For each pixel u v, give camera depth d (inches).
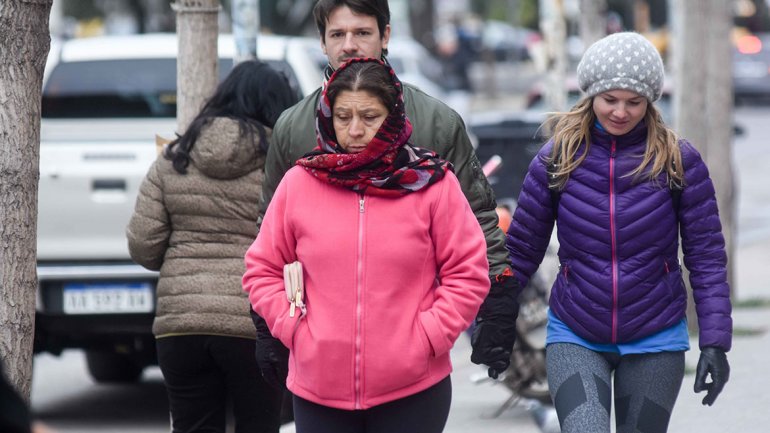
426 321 538.0
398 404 544.4
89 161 1058.1
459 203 546.3
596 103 603.5
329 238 535.8
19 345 601.9
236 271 704.4
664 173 603.5
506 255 610.5
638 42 599.2
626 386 612.7
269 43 1181.7
